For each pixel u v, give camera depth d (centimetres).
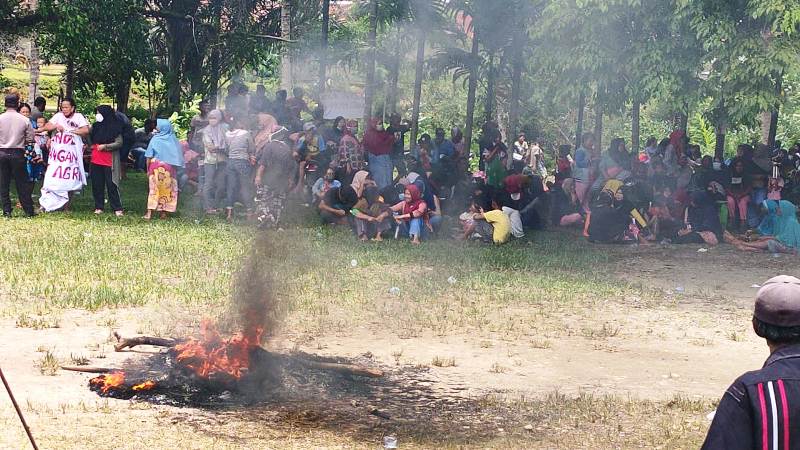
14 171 1598
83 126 1689
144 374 763
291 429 663
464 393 780
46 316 946
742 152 1891
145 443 607
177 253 1340
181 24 2580
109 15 2111
